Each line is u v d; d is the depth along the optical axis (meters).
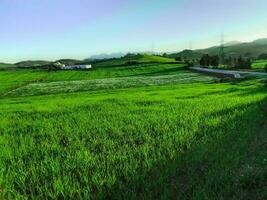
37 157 9.96
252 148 10.45
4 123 17.06
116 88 60.12
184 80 73.31
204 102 22.89
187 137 11.53
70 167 8.61
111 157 9.33
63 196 7.07
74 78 101.88
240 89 38.00
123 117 16.67
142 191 7.17
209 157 9.33
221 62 154.12
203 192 6.78
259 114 16.58
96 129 13.81
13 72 140.88
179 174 8.30
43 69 172.50
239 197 6.93
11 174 8.39
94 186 7.61
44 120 17.30
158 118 15.84
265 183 7.59
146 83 69.44
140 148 10.04
